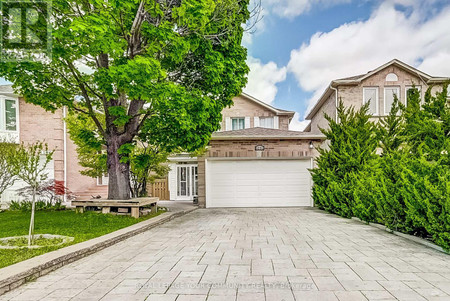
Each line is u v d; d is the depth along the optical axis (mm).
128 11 6301
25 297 2957
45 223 7250
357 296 2912
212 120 8711
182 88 7312
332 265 3949
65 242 5043
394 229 6297
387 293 2979
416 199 5156
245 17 9289
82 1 6801
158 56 7719
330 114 16203
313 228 7066
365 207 7699
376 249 4863
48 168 14109
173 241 5629
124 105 8797
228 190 12703
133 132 8812
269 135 12727
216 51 8469
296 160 12703
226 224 7793
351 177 9148
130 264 4070
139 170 11047
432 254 4531
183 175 17406
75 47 6238
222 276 3518
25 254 4215
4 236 5742
